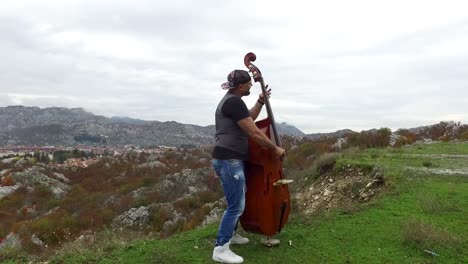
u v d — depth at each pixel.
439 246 5.18
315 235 5.70
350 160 12.87
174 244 5.47
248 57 4.92
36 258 5.65
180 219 24.02
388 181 9.62
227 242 4.69
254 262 4.71
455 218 6.43
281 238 5.54
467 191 8.28
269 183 4.82
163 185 43.50
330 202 10.65
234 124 4.50
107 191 46.47
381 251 5.10
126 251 5.34
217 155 4.54
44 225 20.86
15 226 23.98
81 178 60.59
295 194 12.37
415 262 4.76
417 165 11.87
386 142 20.39
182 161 63.69
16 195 49.06
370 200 8.88
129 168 61.34
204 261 4.80
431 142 21.62
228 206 4.64
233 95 4.51
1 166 67.38
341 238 5.57
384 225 6.18
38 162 76.88
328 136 29.86
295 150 24.02
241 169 4.57
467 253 5.00
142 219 26.16
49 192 50.72
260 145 4.59
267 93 4.88
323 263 4.71
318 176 13.30
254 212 4.88
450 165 11.84
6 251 6.00
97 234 7.68
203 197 33.03
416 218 6.34
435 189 8.59
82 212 33.19
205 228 6.46
